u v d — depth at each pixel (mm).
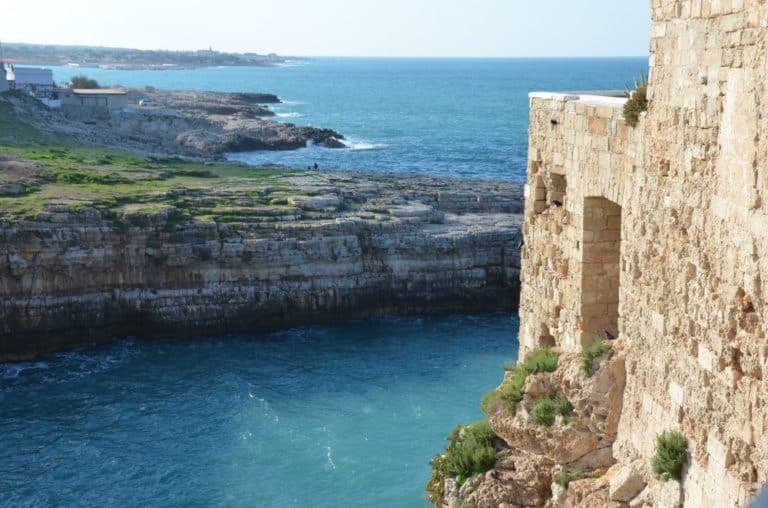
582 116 22109
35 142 112688
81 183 82375
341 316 70750
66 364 60656
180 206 75125
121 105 167500
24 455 44938
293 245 69875
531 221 25625
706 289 15602
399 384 54781
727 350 14766
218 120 186625
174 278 67688
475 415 48906
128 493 40500
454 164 149250
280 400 52188
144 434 47438
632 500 18203
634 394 18953
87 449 45500
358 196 85562
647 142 18234
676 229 16906
